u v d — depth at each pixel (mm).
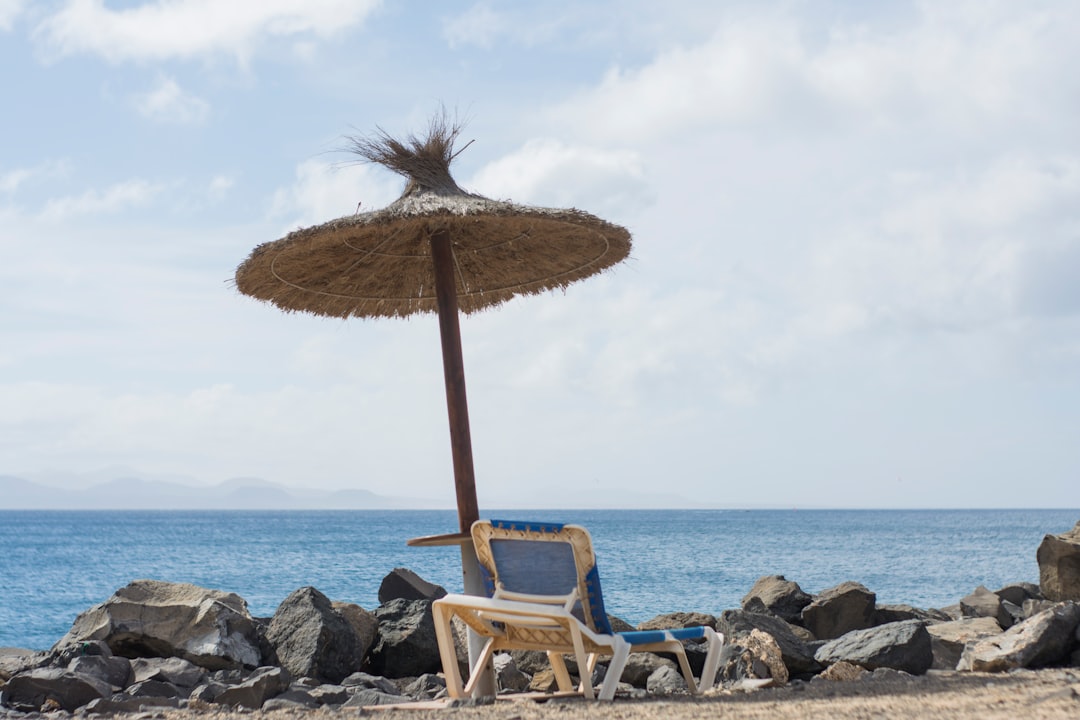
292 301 7676
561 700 5551
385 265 7629
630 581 36188
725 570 42969
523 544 5641
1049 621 6820
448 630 5863
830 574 40812
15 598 34031
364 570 45938
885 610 11359
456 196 6594
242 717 5422
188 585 9008
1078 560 10320
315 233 6309
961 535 99375
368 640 8969
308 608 8562
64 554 65562
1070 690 4609
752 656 7199
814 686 6164
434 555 63938
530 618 5664
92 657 7504
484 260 7777
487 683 6059
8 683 6801
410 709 5387
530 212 6293
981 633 9656
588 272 7754
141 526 149500
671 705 4973
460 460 6547
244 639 8391
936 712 4258
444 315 6734
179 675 7625
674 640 5902
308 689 7367
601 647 5605
